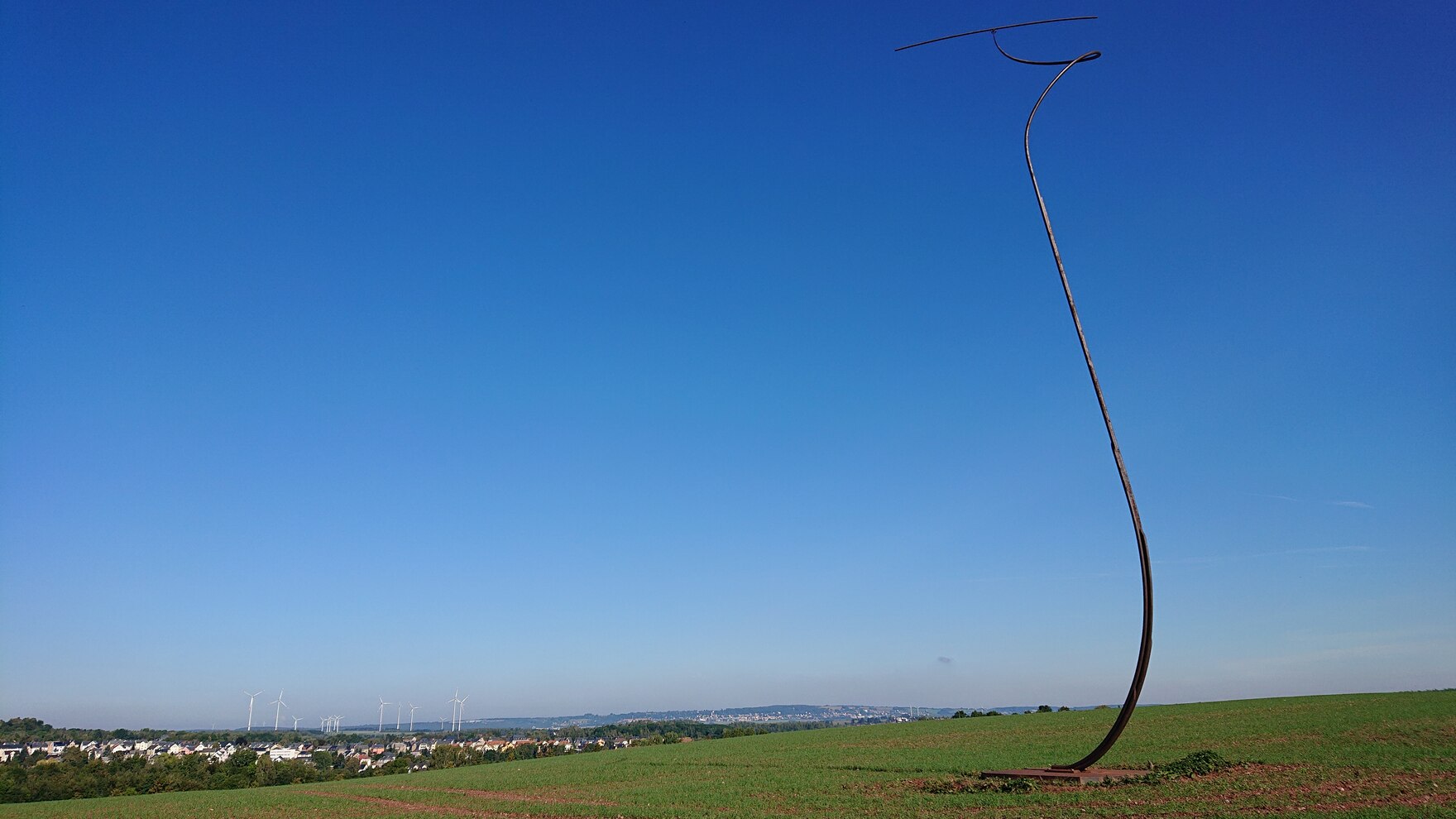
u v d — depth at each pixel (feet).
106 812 173.78
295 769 316.40
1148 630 101.81
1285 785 95.71
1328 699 274.36
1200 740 168.55
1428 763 107.96
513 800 152.66
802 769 174.09
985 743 217.15
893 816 94.12
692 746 311.47
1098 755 109.60
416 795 177.58
